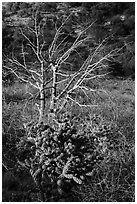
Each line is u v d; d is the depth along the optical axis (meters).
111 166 5.82
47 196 5.23
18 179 5.64
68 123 5.84
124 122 8.42
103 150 6.05
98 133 6.38
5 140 6.86
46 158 5.33
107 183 5.42
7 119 7.95
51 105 6.88
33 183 5.51
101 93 12.33
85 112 9.04
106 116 8.86
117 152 6.18
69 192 5.32
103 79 16.47
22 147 6.40
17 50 15.70
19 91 11.94
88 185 5.27
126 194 5.28
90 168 5.37
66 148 5.26
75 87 6.98
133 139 7.18
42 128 5.65
